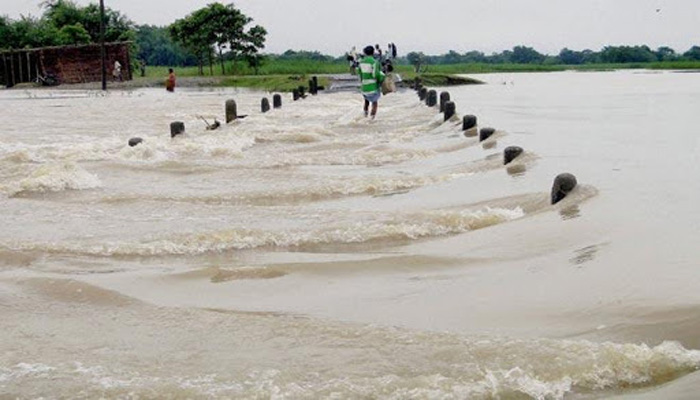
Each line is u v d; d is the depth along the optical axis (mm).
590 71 86250
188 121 27266
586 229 8633
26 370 5445
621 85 47844
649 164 13297
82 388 5094
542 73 79312
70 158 16141
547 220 9211
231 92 47906
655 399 4590
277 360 5512
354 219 10125
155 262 8695
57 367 5492
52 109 33375
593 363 5047
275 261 8469
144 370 5414
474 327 6008
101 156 16453
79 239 9570
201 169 14930
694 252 7406
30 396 5016
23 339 6145
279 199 12078
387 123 24953
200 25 64062
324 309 6680
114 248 9070
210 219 10586
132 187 13266
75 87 54469
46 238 9664
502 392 4809
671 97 34094
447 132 21016
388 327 6020
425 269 7852
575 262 7473
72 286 7473
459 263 7961
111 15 74188
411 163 15336
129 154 16516
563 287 6746
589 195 10125
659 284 6492
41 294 7336
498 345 5430
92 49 58438
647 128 20062
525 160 13508
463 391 4820
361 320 6309
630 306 6070
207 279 7762
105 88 51656
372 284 7434
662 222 8734
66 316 6742
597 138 17703
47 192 12805
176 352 5773
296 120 26688
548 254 7949
